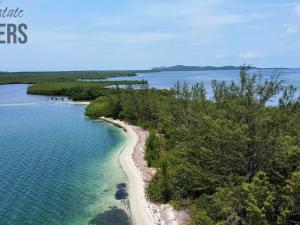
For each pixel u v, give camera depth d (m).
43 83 188.75
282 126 25.88
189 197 32.66
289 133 25.33
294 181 21.28
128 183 39.38
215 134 26.09
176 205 31.75
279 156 24.31
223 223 22.64
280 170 25.11
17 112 100.81
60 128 74.50
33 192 36.66
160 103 73.12
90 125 78.56
